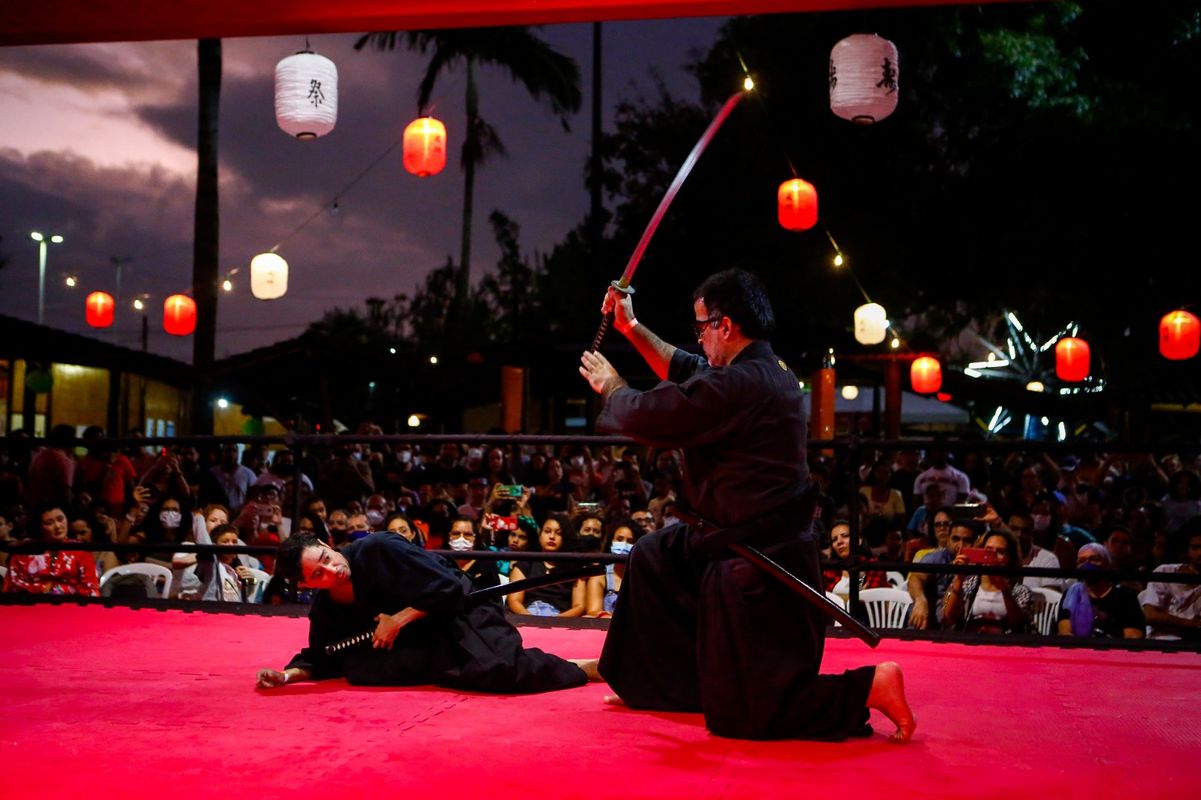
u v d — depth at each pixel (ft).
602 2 21.58
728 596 11.52
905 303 60.08
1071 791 9.92
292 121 24.89
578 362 54.75
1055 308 56.39
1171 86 51.93
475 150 97.55
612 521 29.84
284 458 40.68
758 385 11.48
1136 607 21.79
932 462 38.70
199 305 51.96
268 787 9.79
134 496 32.17
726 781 10.06
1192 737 11.83
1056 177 52.13
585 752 10.94
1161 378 60.80
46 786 9.78
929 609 24.02
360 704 12.95
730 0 21.30
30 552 21.44
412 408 79.00
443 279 123.95
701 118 66.64
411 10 22.16
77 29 23.36
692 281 68.13
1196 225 50.72
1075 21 53.57
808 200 34.01
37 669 14.88
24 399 61.05
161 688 13.74
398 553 13.94
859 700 11.35
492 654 13.69
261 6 22.50
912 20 53.01
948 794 9.77
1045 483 38.58
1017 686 14.43
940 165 55.72
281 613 19.38
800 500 11.62
